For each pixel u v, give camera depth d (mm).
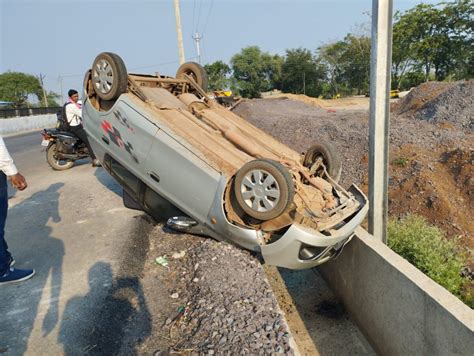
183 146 4445
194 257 4449
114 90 4883
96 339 3084
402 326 3393
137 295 3883
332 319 4586
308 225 3834
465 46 37719
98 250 4734
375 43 4059
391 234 5113
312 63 62188
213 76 68250
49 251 4730
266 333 3182
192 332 3262
